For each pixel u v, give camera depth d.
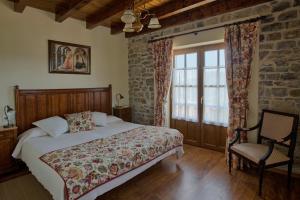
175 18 3.84
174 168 3.04
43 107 3.43
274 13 2.81
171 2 3.32
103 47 4.41
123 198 2.28
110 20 4.09
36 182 2.63
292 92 2.74
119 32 4.36
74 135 3.05
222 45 3.57
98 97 4.31
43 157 2.20
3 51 2.99
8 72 3.05
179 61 4.19
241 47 3.03
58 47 3.61
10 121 3.06
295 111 2.73
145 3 3.25
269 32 2.87
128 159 2.28
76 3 2.93
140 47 4.68
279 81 2.83
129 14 2.20
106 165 2.06
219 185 2.54
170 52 4.02
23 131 3.20
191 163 3.22
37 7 3.31
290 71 2.74
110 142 2.67
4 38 2.99
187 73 4.09
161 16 3.55
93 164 2.00
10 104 3.09
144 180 2.68
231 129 3.17
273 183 2.58
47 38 3.47
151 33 4.41
